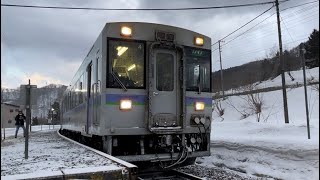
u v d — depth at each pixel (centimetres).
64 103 2092
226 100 4875
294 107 3772
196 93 967
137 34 912
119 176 614
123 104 876
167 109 920
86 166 675
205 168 1123
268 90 4972
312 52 5159
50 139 1717
